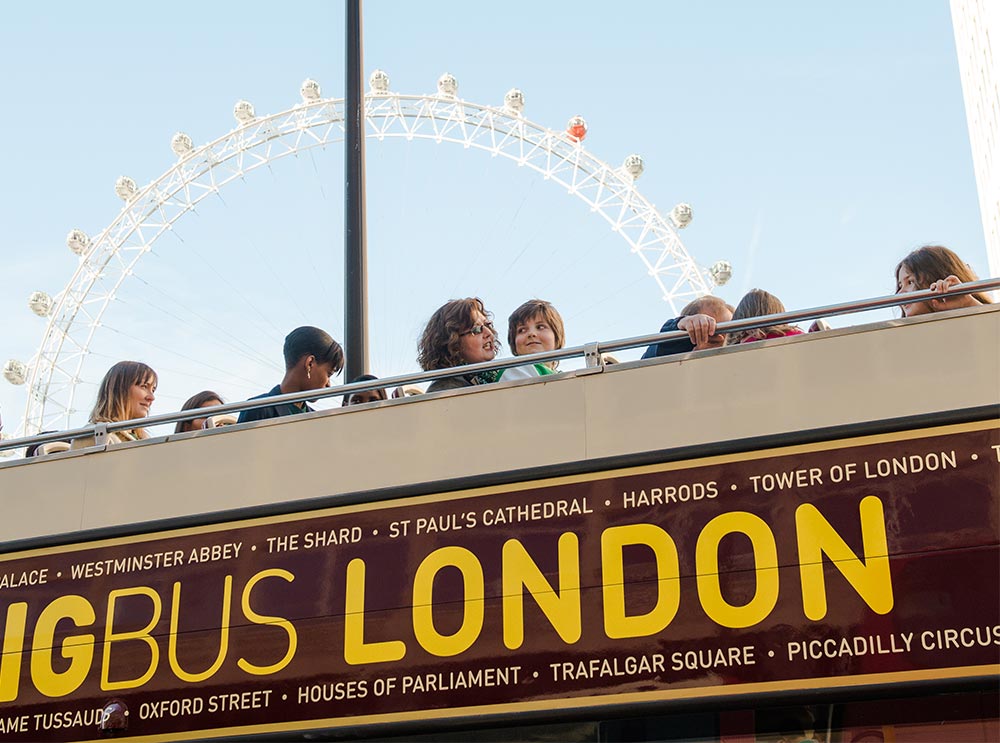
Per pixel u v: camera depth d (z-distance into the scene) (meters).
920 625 4.26
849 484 4.52
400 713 4.71
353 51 10.06
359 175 9.62
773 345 4.84
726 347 4.89
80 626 5.30
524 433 4.98
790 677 4.33
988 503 4.35
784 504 4.55
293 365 6.79
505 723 4.57
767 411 4.73
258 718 4.89
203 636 5.09
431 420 5.14
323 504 5.14
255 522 5.22
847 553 4.42
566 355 5.18
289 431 5.36
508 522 4.85
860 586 4.36
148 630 5.19
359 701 4.78
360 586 4.95
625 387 4.94
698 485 4.68
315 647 4.91
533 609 4.69
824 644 4.33
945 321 4.68
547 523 4.80
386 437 5.18
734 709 4.36
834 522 4.48
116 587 5.32
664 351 6.18
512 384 5.09
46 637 5.32
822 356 4.76
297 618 4.99
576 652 4.58
